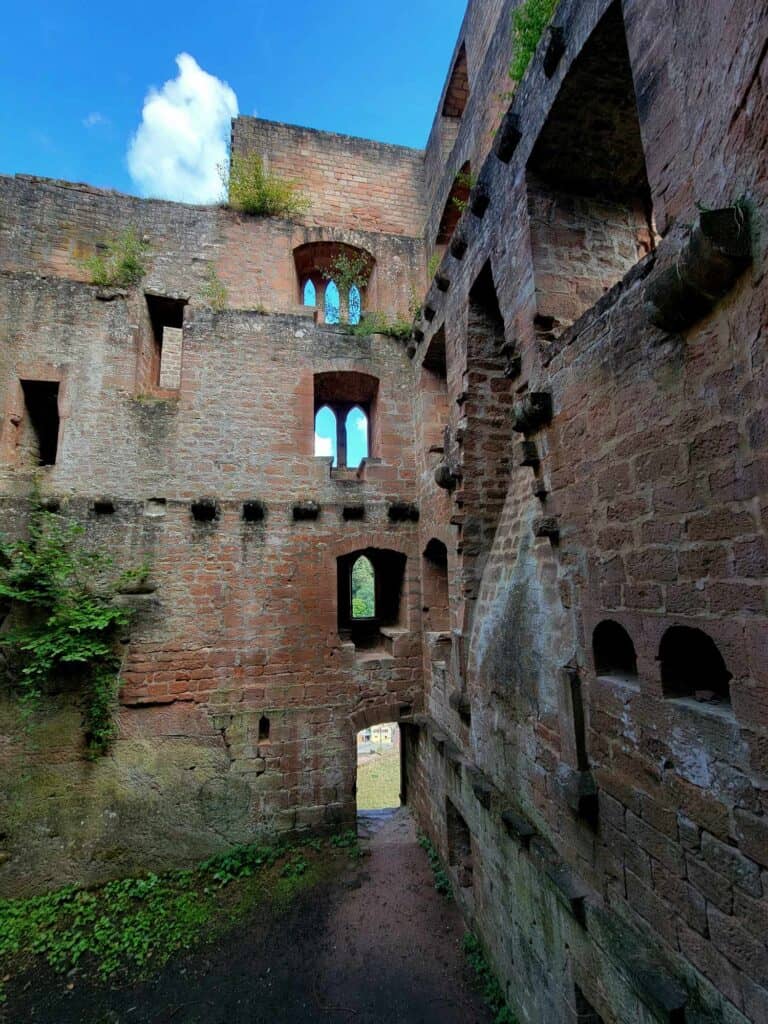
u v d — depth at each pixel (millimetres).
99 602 7688
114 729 7527
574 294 4848
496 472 6559
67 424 8141
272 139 11625
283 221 10234
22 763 7207
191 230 9719
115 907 6672
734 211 2285
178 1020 5062
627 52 3947
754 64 2162
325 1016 5035
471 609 6379
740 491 2436
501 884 5145
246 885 7078
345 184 11969
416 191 12359
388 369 9570
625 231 5238
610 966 3338
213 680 7930
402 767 10000
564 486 4121
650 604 3105
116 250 9203
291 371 9070
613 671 3729
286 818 7883
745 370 2379
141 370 8891
